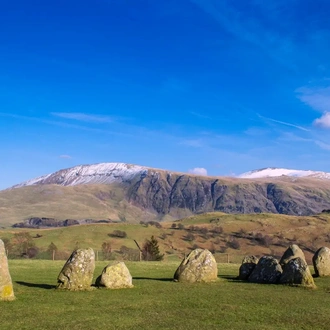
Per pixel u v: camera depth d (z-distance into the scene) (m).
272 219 186.88
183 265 33.59
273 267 33.62
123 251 107.38
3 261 24.31
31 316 20.44
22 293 26.50
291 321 19.86
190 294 26.86
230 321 19.77
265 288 30.08
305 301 24.92
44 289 28.38
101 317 20.44
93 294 26.52
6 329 18.05
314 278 36.31
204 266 33.34
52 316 20.52
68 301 24.16
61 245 123.75
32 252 94.19
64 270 28.36
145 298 25.34
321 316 20.88
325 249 38.66
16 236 117.50
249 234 157.62
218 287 30.25
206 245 140.12
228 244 141.50
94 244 127.00
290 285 31.23
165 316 20.69
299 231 158.12
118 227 154.62
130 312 21.56
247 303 24.03
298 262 32.09
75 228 148.62
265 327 18.66
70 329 18.11
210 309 22.33
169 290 28.44
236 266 50.78
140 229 154.88
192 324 19.09
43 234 138.00
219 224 181.25
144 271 42.91
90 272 28.52
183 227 170.62
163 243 139.25
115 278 29.12
